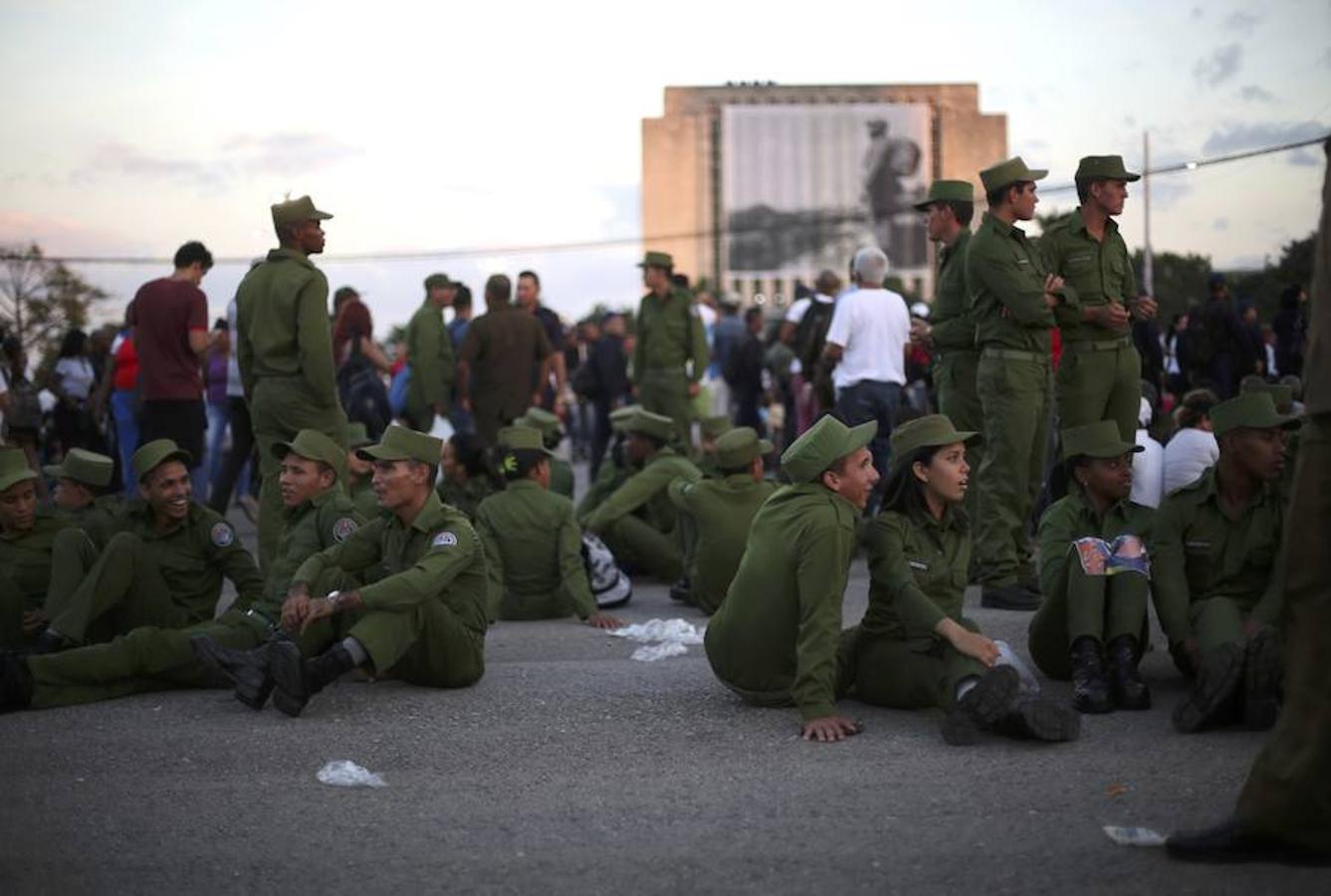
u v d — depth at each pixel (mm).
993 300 8391
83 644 6824
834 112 81500
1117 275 8469
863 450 5977
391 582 6285
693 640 8109
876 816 4707
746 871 4254
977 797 4871
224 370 14188
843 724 5750
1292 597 4086
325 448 7152
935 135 82188
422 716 6246
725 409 20359
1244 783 4641
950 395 9297
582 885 4184
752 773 5281
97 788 5242
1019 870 4180
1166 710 6031
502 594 8758
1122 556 6191
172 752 5703
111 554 6809
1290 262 16672
